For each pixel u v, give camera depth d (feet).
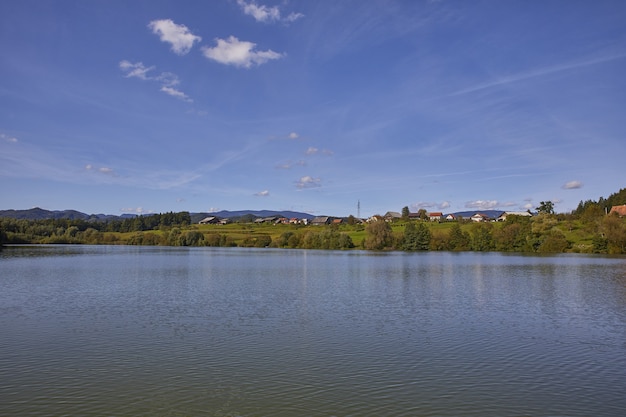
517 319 121.39
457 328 109.81
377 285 195.72
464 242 517.14
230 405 62.95
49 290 174.29
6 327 108.47
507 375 75.97
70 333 102.47
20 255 411.75
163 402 63.82
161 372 75.97
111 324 112.06
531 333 105.19
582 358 85.87
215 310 132.05
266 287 188.24
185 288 183.32
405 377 74.49
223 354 86.58
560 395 67.62
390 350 90.07
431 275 240.53
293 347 91.50
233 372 76.23
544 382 72.90
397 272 258.57
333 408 62.23
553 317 124.47
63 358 83.61
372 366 79.92
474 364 81.61
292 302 147.84
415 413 61.00
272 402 63.98
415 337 100.53
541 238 479.41
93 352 87.56
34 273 241.96
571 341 98.32
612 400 65.87
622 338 101.14
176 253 490.90
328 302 148.05
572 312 131.85
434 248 528.63
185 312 128.57
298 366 79.51
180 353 86.89
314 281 211.00
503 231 501.15
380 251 530.68
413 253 485.15
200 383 71.10
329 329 107.65
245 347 91.40
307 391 68.13
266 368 78.33
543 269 277.03
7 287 182.70
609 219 435.53
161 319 118.52
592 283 203.41
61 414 60.08
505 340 98.63
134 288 182.09
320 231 651.25
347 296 162.09
